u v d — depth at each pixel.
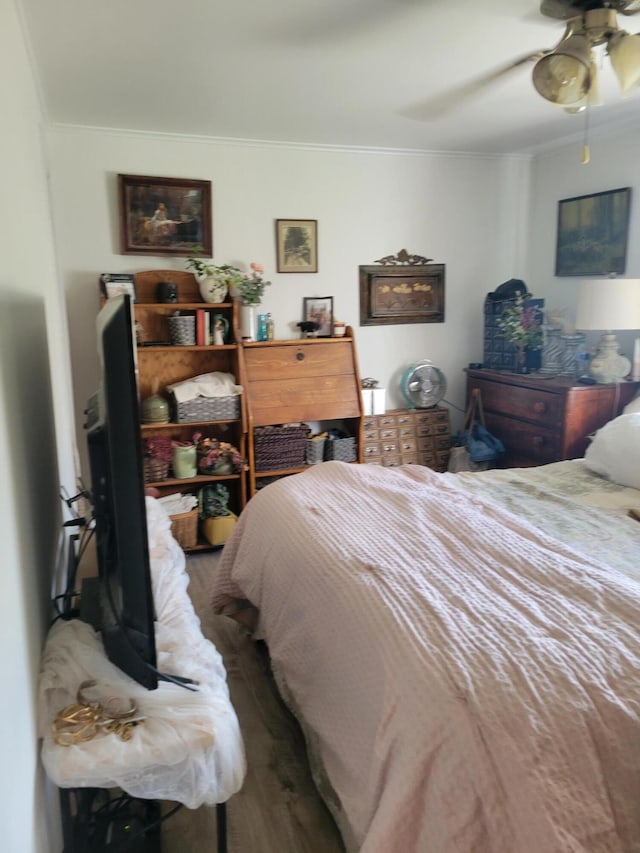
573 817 1.00
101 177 3.34
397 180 3.96
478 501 2.07
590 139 3.70
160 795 1.12
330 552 1.67
